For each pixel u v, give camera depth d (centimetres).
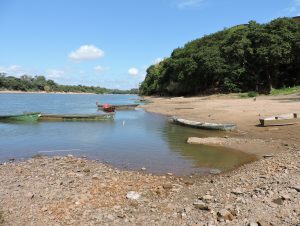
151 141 2303
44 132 2859
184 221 847
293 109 3428
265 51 6269
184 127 3030
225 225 805
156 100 8788
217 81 8112
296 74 6925
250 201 944
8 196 1081
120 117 4228
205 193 1083
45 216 909
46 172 1412
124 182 1262
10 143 2320
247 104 4416
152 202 1017
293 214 841
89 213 923
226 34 9406
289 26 6625
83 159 1745
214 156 1769
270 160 1523
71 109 6144
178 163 1638
